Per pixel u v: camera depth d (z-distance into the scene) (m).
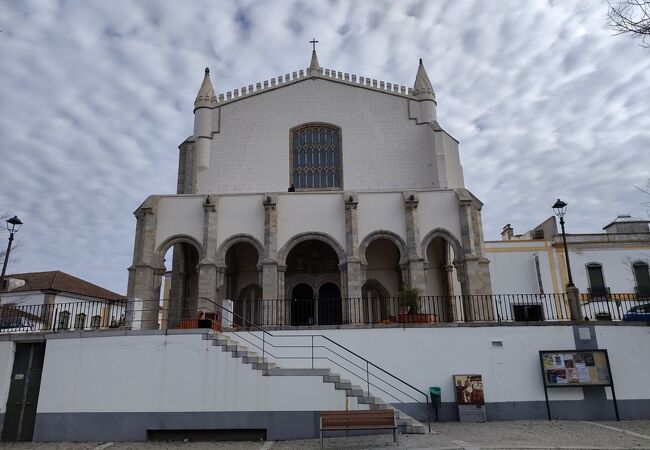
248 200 27.75
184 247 30.67
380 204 27.70
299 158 33.53
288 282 31.23
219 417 15.88
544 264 34.88
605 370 17.81
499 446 12.48
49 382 16.98
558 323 18.44
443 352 18.28
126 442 15.84
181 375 16.39
